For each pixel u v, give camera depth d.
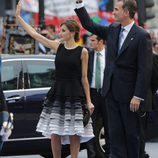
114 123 16.02
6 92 20.03
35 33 17.34
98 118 20.81
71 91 16.94
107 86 16.00
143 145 16.27
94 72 20.44
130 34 15.84
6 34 25.22
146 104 15.78
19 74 20.34
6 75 20.22
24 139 19.95
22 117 20.00
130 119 15.89
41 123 17.11
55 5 38.06
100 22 38.09
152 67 15.92
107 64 16.08
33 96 20.17
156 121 22.30
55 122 16.89
